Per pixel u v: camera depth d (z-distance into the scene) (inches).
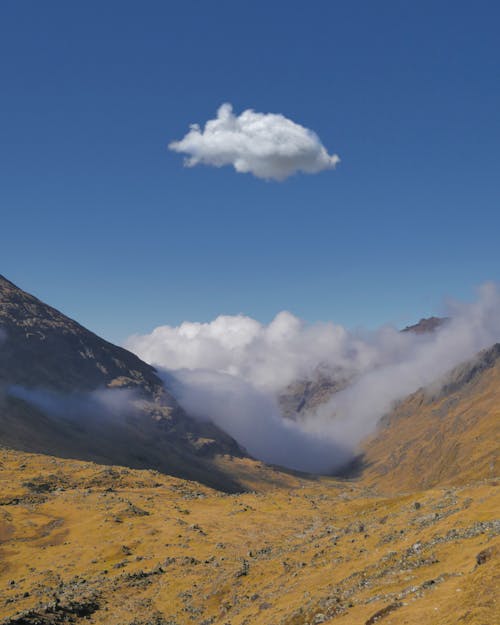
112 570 5369.1
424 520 3366.1
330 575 3102.9
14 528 7224.4
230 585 3902.6
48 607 3858.3
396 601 2124.8
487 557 2036.2
